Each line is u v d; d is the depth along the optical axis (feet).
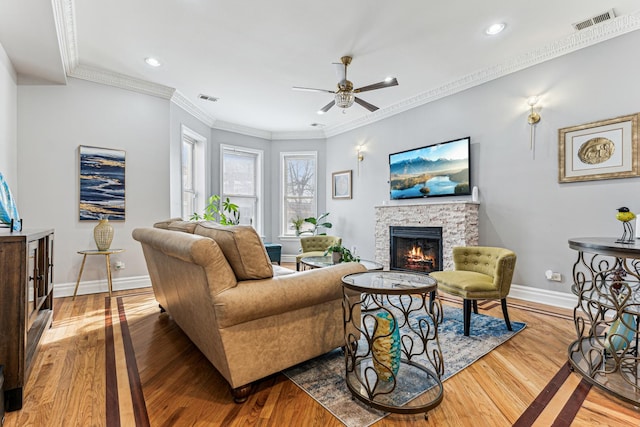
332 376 6.15
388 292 5.21
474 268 10.03
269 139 21.39
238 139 19.95
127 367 6.53
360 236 18.49
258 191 20.99
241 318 5.09
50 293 8.52
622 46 9.35
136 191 13.29
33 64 10.36
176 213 14.94
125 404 5.26
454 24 9.34
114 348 7.45
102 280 12.60
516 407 5.20
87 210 12.22
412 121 15.46
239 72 12.44
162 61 11.53
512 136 11.79
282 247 21.26
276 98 15.20
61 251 11.80
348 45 10.47
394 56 11.25
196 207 17.75
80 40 10.07
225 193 19.65
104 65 11.82
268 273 5.75
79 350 7.32
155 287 9.49
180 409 5.13
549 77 10.83
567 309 10.40
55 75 11.11
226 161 19.71
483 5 8.50
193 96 14.99
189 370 6.42
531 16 9.00
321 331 6.33
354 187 18.89
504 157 12.03
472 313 10.05
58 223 11.73
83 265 11.55
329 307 6.45
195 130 16.93
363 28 9.52
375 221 16.76
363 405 5.24
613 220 9.57
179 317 7.53
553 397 5.47
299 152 21.25
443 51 10.93
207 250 4.97
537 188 11.18
